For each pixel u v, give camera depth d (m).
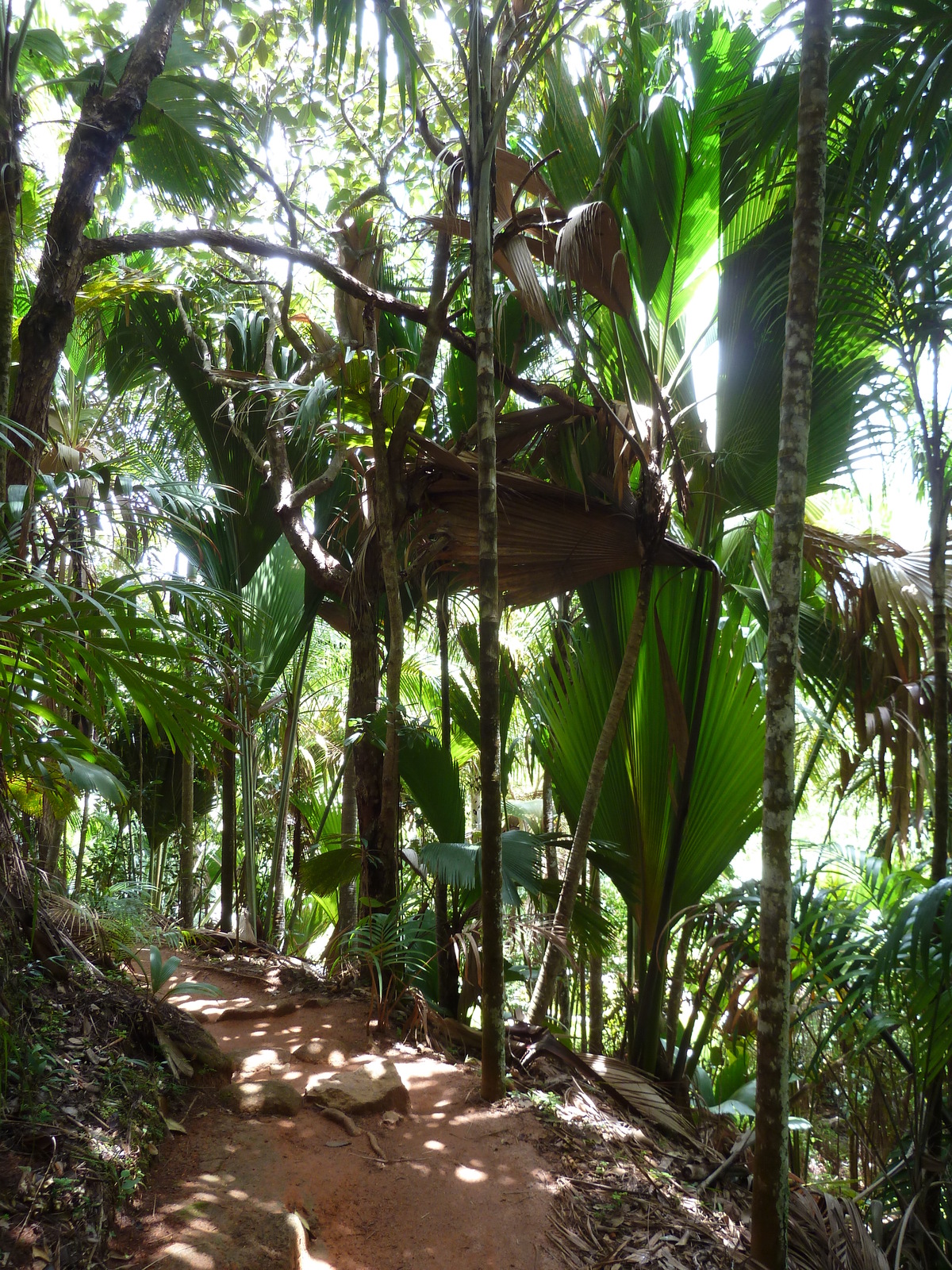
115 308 4.79
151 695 1.73
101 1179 2.01
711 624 3.68
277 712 5.75
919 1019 2.69
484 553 2.95
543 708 4.14
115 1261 1.88
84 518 2.53
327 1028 3.35
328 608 5.05
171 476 3.35
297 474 4.89
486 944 2.98
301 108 4.63
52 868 3.62
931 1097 2.85
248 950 4.36
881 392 3.58
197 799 6.12
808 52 2.36
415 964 3.65
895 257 3.13
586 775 4.04
